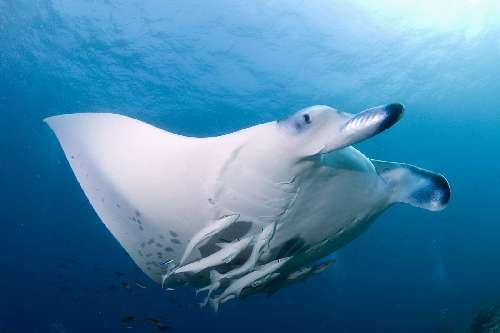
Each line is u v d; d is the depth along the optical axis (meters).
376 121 1.55
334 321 27.86
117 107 16.06
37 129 17.39
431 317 21.09
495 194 35.09
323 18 12.00
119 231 2.95
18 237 27.25
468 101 18.61
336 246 2.80
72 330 22.42
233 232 2.39
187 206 2.43
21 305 24.58
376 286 37.12
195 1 11.18
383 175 2.50
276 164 2.00
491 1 11.80
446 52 14.21
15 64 13.41
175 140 2.33
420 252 37.66
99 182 2.82
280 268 2.57
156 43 12.82
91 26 11.82
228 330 25.70
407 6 11.66
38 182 22.08
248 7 11.50
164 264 2.98
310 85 15.62
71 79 14.27
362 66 14.57
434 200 2.38
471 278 32.62
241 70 14.45
